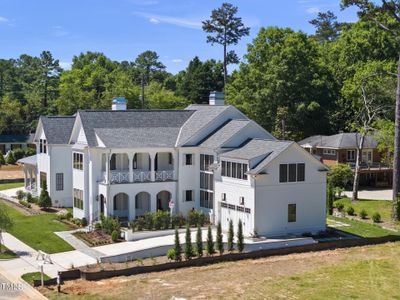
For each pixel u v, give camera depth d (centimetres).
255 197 4166
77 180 5016
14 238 4312
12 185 7338
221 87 12300
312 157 4359
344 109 8531
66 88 10669
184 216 4675
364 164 7344
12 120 10706
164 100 11012
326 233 4416
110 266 3525
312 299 2916
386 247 4147
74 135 5312
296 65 8300
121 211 4809
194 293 3016
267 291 3050
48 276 3328
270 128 8425
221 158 4559
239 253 3794
